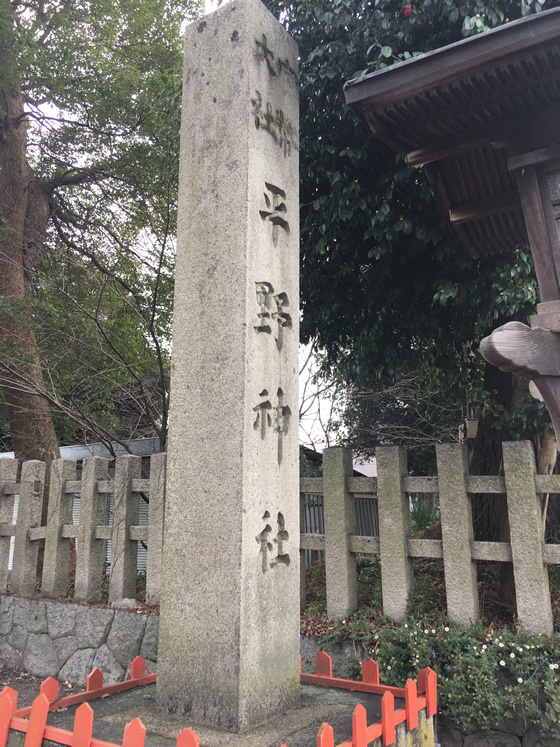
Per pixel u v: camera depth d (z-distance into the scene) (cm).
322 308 566
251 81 303
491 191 371
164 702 263
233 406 273
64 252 920
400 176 463
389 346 569
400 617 398
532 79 279
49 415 786
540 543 356
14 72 852
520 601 357
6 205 866
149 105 864
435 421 981
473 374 614
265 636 265
